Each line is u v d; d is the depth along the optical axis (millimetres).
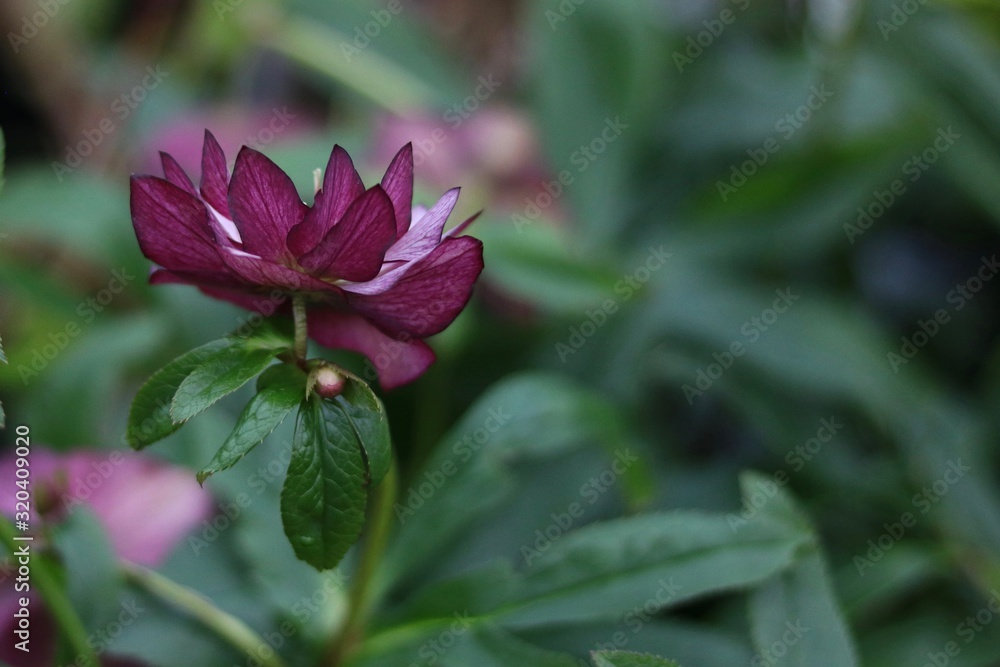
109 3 1055
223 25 991
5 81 1006
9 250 893
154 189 567
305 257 572
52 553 628
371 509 705
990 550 712
